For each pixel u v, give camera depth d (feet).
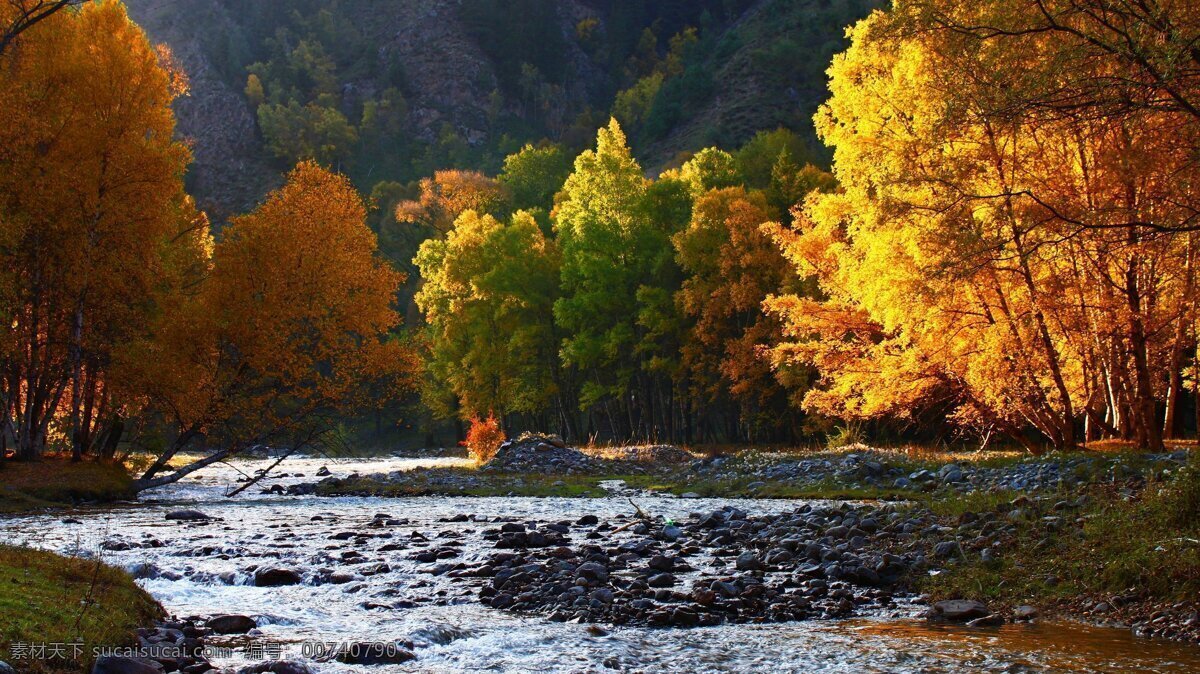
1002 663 25.00
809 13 536.42
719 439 212.43
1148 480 44.75
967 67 49.44
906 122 79.56
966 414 86.07
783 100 457.68
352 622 29.73
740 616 31.19
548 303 202.39
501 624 29.84
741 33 570.87
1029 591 33.53
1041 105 43.96
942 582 35.50
